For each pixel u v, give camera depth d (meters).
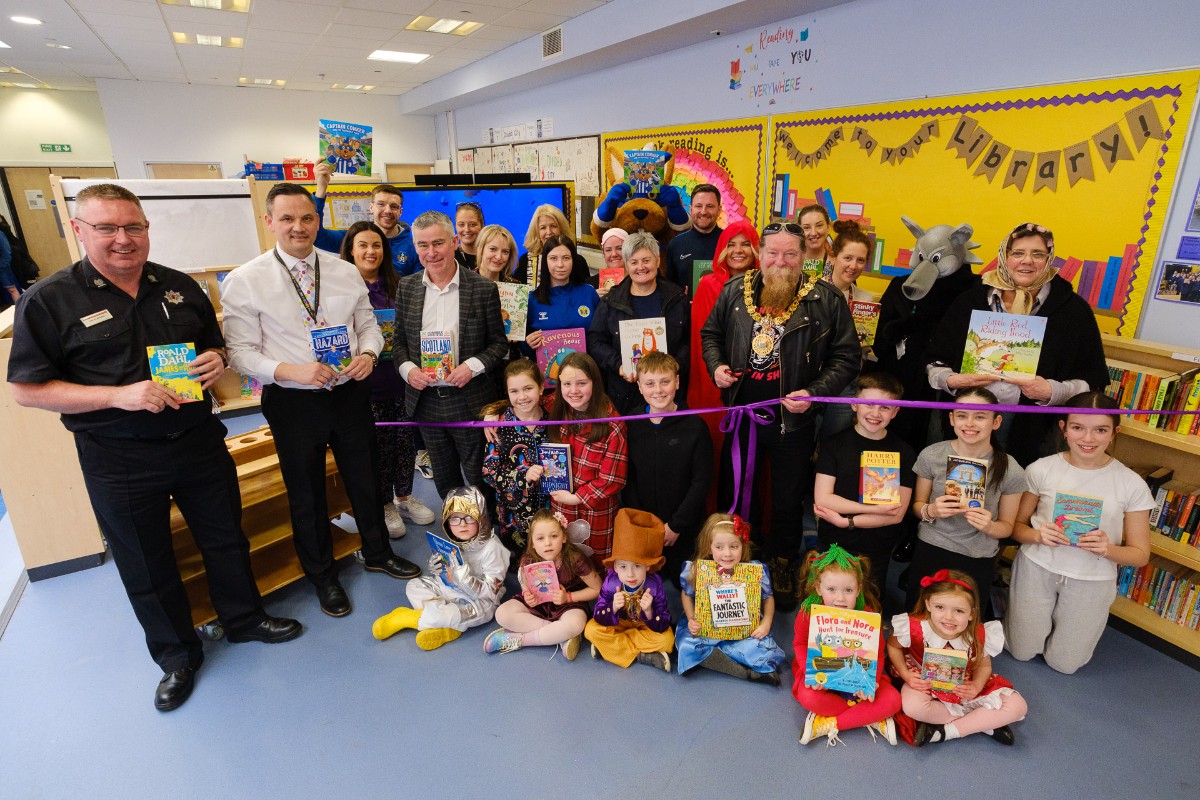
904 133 3.32
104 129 10.66
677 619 2.37
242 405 4.45
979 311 2.10
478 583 2.34
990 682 1.90
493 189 4.04
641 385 2.27
